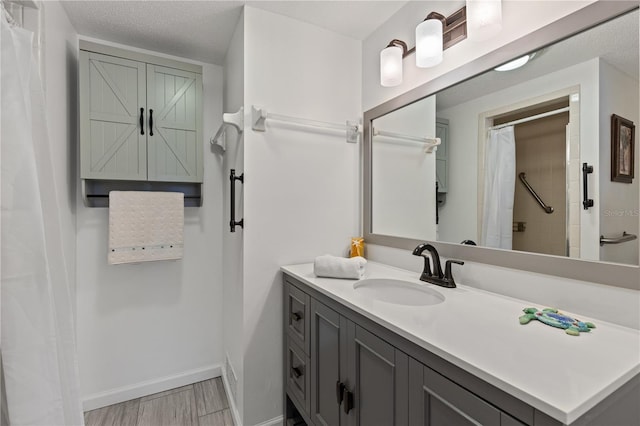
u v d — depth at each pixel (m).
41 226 0.82
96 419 1.73
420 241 1.49
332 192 1.81
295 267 1.62
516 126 1.10
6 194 0.77
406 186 1.57
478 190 1.23
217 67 2.19
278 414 1.65
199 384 2.09
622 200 0.84
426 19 1.36
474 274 1.24
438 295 1.19
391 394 0.88
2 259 0.76
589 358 0.66
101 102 1.68
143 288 1.98
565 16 0.95
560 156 0.98
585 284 0.91
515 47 1.08
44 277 0.82
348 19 1.69
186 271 2.10
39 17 1.20
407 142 1.57
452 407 0.69
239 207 1.67
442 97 1.38
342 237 1.84
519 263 1.08
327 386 1.23
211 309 2.17
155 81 1.81
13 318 0.77
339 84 1.83
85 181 1.70
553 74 0.99
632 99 0.82
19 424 0.76
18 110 0.79
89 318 1.84
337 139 1.82
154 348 2.01
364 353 1.01
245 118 1.55
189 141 1.90
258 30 1.59
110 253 1.71
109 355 1.89
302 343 1.43
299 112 1.70
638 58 0.81
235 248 1.78
